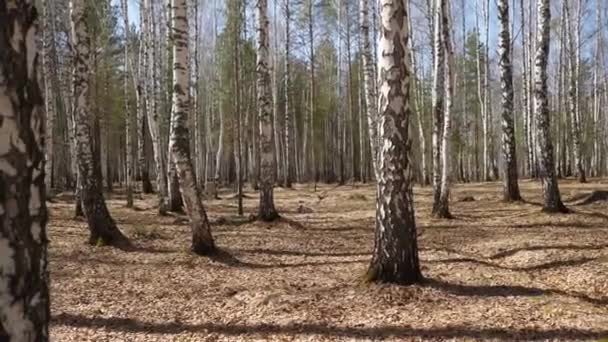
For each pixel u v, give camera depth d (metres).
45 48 19.48
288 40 30.20
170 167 16.25
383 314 5.76
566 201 15.58
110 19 25.12
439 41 13.59
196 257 9.20
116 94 30.52
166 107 29.00
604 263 7.62
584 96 39.34
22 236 2.00
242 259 9.19
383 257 6.73
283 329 5.46
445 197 13.37
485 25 31.55
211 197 22.67
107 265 8.70
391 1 6.41
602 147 44.75
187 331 5.54
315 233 11.80
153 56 17.30
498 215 13.45
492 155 36.56
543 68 12.74
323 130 44.03
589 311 5.60
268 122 13.16
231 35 22.48
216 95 32.59
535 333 5.05
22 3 2.01
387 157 6.60
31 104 2.05
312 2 31.67
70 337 5.43
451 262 8.31
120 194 26.31
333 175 45.91
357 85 39.16
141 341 5.29
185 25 8.88
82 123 10.08
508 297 6.26
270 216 13.27
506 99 15.57
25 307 2.01
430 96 35.06
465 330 5.21
